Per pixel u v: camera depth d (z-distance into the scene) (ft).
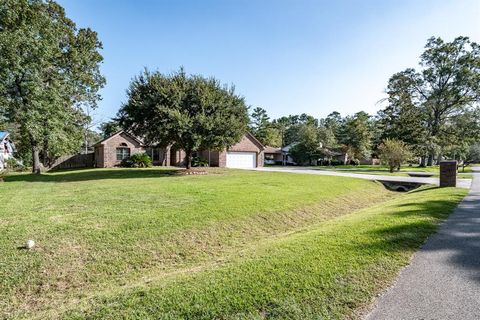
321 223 24.67
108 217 21.36
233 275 11.60
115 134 92.73
